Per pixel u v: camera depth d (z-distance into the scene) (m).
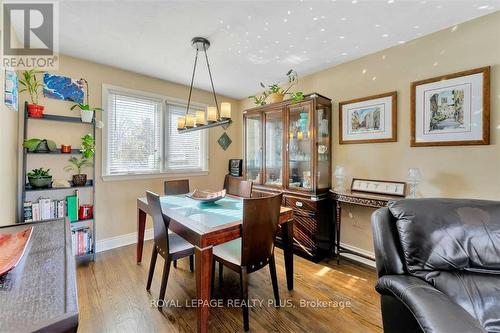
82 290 1.97
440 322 0.74
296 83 3.26
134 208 3.09
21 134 2.25
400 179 2.32
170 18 1.88
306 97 2.74
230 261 1.67
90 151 2.50
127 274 2.26
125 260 2.56
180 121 2.52
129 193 3.04
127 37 2.17
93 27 2.00
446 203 1.23
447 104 2.01
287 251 2.02
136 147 3.11
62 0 1.65
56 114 2.49
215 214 1.86
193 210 1.99
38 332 0.55
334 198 2.56
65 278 0.78
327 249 2.78
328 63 2.75
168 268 1.77
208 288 1.47
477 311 0.94
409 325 0.96
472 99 1.89
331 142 2.90
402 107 2.29
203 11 1.78
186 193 2.88
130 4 1.70
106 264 2.46
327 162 2.88
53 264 0.87
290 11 1.78
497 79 1.79
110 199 2.89
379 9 1.75
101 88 2.78
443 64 2.04
